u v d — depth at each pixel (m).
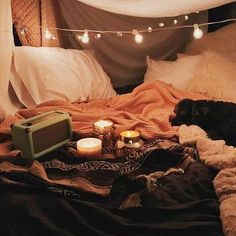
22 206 1.00
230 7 2.61
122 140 1.40
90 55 2.25
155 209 0.98
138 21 2.41
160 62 2.39
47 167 1.25
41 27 2.08
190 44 2.59
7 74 1.76
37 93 1.90
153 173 1.19
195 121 1.64
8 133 1.49
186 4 1.63
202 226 0.91
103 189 1.10
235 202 0.97
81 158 1.34
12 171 1.15
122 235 0.92
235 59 2.29
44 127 1.34
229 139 1.46
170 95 2.01
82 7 2.22
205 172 1.18
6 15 1.70
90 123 1.64
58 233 0.91
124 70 2.54
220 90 2.02
